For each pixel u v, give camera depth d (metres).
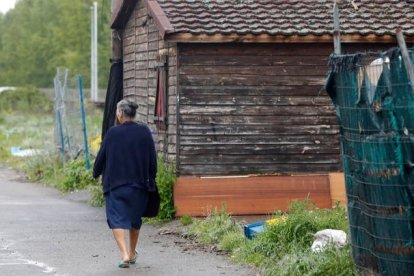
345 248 16.59
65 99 40.88
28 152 53.03
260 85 26.38
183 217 24.86
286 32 25.53
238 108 26.27
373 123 14.10
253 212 26.03
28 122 83.62
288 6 27.28
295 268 16.47
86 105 75.69
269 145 26.45
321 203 26.33
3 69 161.12
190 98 26.02
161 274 17.70
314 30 25.81
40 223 25.91
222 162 26.22
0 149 57.97
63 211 29.02
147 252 20.48
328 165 26.77
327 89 15.74
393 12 27.53
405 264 13.77
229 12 26.41
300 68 26.58
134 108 18.67
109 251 20.70
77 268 18.47
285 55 26.50
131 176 18.27
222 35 25.16
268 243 18.92
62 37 135.00
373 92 14.04
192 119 26.05
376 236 14.20
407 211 13.66
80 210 29.34
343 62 14.97
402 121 13.57
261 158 26.42
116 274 17.75
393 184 13.78
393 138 13.70
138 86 31.17
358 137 14.59
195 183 25.84
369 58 14.65
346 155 15.31
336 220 19.67
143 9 30.20
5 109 108.50
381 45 26.83
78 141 39.94
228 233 21.39
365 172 14.40
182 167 26.03
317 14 26.97
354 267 15.42
